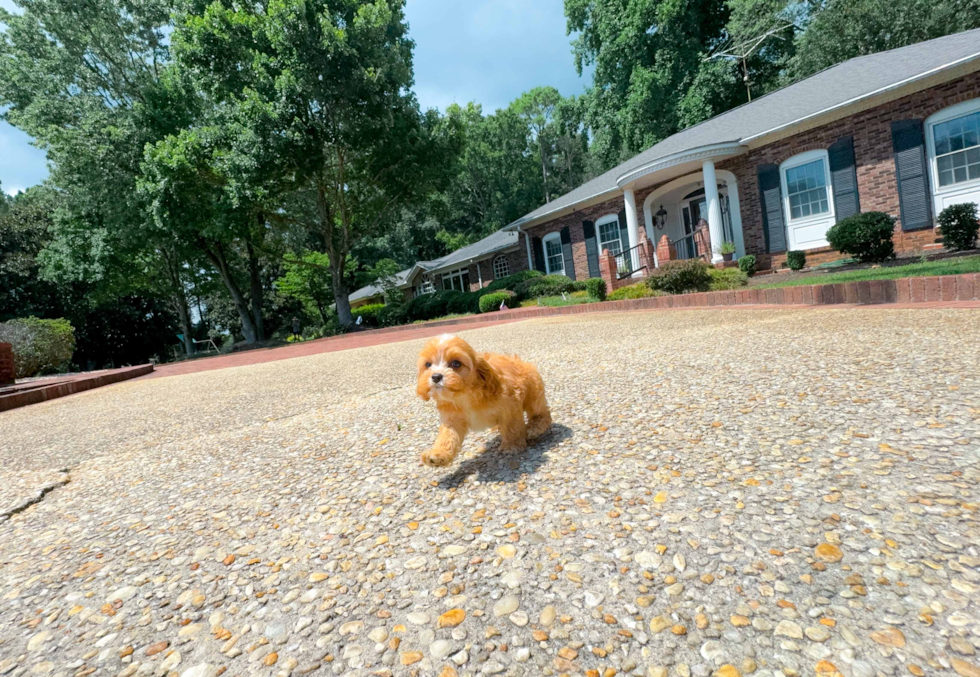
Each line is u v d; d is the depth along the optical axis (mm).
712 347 5090
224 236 23500
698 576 1592
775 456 2346
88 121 22281
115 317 36938
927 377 3143
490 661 1362
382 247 50500
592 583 1625
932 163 11281
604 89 33094
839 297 7398
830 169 12977
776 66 29641
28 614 1833
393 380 6090
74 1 23484
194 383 8984
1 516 2854
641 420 3090
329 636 1536
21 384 11375
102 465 3783
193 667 1469
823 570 1544
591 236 20594
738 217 15461
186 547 2232
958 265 7965
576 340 7328
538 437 3062
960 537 1605
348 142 21250
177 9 22672
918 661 1202
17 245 31609
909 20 22141
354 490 2648
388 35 22875
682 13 27172
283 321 45250
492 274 30000
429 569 1825
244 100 21000
